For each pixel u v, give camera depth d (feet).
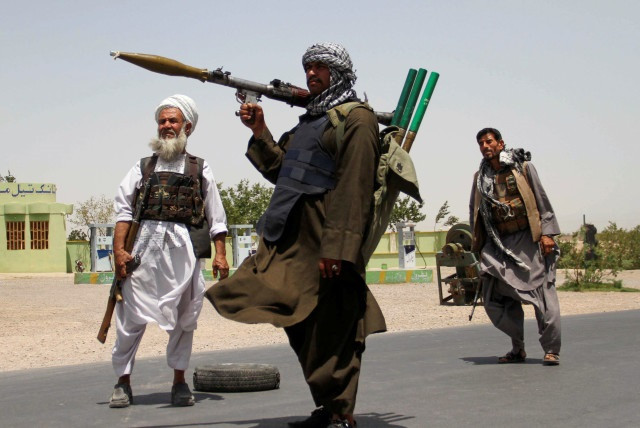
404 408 16.98
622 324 34.55
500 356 25.55
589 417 15.88
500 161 23.71
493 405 17.25
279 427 15.12
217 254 18.02
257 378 19.60
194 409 17.29
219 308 13.00
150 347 31.81
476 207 24.40
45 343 34.01
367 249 13.38
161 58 13.17
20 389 20.74
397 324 40.75
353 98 13.94
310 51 13.87
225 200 164.14
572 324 35.22
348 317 13.20
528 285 23.27
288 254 13.41
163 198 17.40
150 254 17.30
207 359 25.84
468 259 51.98
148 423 15.84
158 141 17.53
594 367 22.47
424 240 145.28
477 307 50.78
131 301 17.42
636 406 16.93
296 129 14.32
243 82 13.96
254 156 14.47
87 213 176.45
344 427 12.98
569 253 74.02
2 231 124.88
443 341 30.25
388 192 13.62
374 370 22.76
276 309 12.96
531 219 23.31
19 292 76.43
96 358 29.04
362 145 12.92
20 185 126.31
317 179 13.39
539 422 15.47
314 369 13.12
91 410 17.40
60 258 126.72
